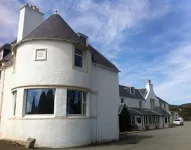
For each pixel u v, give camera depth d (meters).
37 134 13.30
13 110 15.67
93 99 17.31
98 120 17.44
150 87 47.03
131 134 26.19
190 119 77.31
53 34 14.97
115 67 20.86
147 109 43.47
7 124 16.64
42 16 20.11
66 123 13.84
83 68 16.02
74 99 14.93
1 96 18.80
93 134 16.58
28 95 14.32
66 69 14.67
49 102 13.96
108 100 19.08
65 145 13.48
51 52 14.62
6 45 23.00
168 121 48.78
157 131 31.88
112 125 18.97
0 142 14.83
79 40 16.41
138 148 13.26
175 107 93.75
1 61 20.00
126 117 33.00
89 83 16.20
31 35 15.21
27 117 13.77
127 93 39.69
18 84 14.80
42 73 14.27
